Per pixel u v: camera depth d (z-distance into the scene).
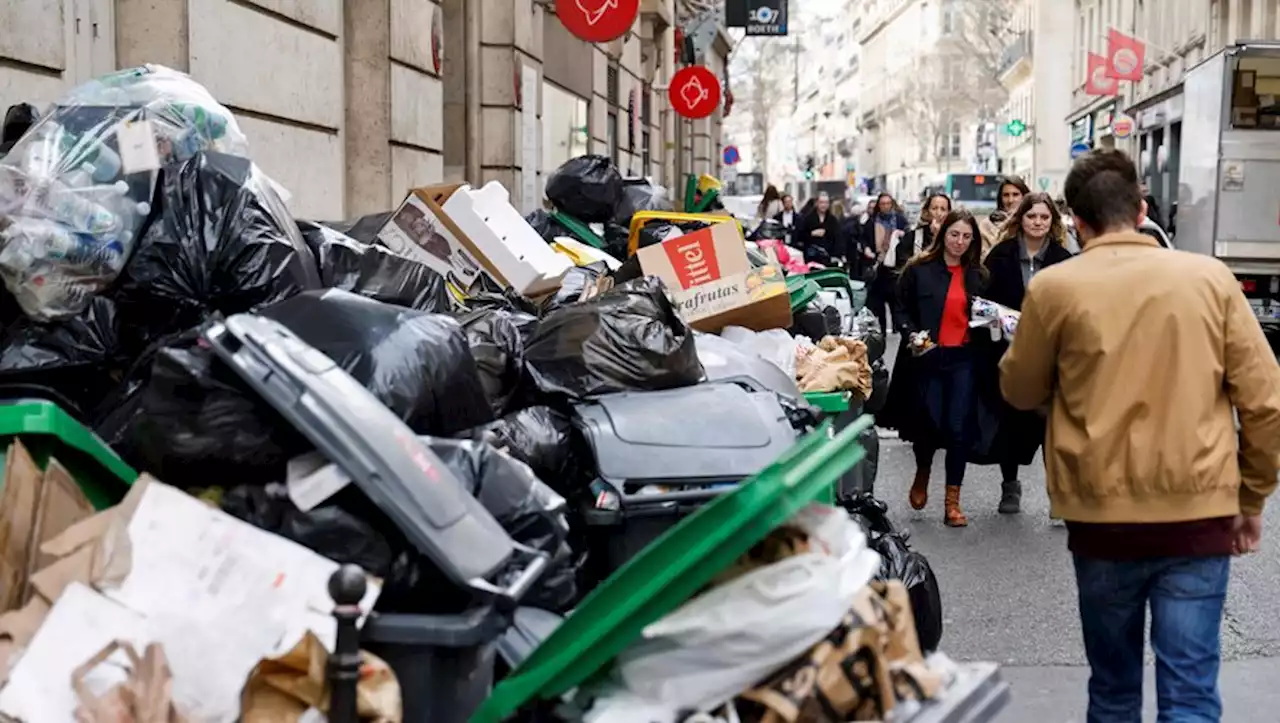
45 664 2.87
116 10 7.65
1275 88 19.62
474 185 15.97
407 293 5.21
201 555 3.05
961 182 43.50
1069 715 5.34
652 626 3.00
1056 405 4.14
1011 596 6.98
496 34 16.06
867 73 132.38
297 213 9.63
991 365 8.24
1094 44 61.19
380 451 3.08
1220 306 3.93
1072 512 4.04
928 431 8.34
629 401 4.31
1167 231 25.48
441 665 3.05
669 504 3.95
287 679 2.88
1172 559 3.92
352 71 11.25
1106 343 3.94
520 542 3.42
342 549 3.15
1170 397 3.89
